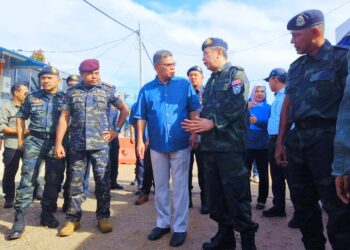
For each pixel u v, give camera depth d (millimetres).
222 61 3164
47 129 4000
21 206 3805
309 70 2545
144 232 3889
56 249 3441
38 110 4004
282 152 2971
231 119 2928
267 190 4879
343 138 1755
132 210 4828
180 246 3469
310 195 2643
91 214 4617
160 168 3715
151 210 4824
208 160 3174
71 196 3883
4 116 4902
